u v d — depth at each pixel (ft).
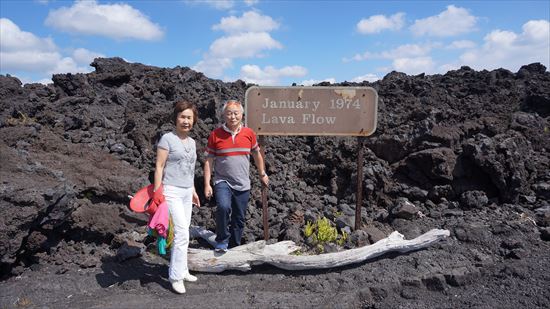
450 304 13.71
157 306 13.10
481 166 20.67
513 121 25.23
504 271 15.40
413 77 35.42
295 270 15.57
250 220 19.29
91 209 17.37
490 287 14.66
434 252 16.58
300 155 24.54
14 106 25.35
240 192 15.66
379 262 15.96
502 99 28.94
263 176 16.87
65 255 16.37
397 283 14.70
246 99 17.43
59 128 24.03
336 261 15.38
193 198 15.07
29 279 14.76
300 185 22.35
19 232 14.56
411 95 30.07
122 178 18.28
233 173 15.31
